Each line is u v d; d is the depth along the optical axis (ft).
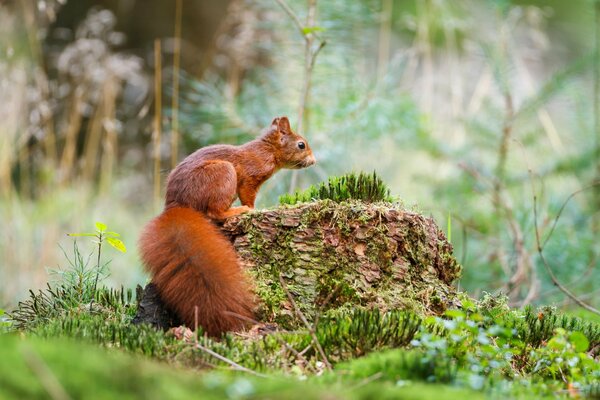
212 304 20.30
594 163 42.80
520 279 32.99
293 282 21.49
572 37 65.72
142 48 59.93
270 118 40.16
